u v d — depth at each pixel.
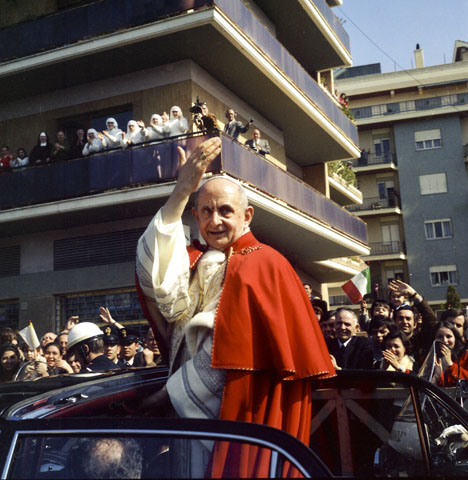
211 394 2.13
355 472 2.55
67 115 14.65
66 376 2.51
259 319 2.13
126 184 12.30
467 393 3.86
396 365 4.66
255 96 15.52
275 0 16.48
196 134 12.27
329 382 2.63
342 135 19.25
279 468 1.62
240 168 12.33
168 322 2.44
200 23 12.07
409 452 2.60
